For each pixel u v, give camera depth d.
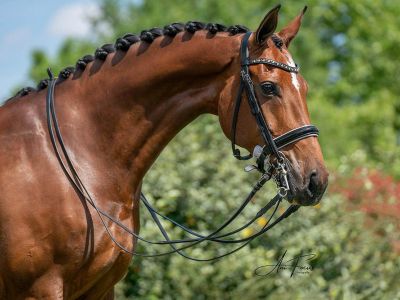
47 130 6.36
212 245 10.16
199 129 11.81
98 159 6.41
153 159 6.59
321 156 6.06
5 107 6.56
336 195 11.01
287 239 10.32
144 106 6.48
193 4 33.00
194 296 10.15
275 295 10.12
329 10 34.69
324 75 32.53
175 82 6.48
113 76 6.52
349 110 31.33
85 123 6.46
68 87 6.58
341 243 10.77
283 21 33.22
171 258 10.04
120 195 6.44
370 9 34.56
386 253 10.97
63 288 6.16
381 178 12.11
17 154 6.24
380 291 10.64
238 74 6.31
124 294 10.25
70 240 6.09
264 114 6.14
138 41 6.65
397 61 34.22
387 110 31.94
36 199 6.10
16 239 6.06
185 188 10.37
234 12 31.58
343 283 10.41
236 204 10.33
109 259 6.27
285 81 6.16
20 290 6.14
